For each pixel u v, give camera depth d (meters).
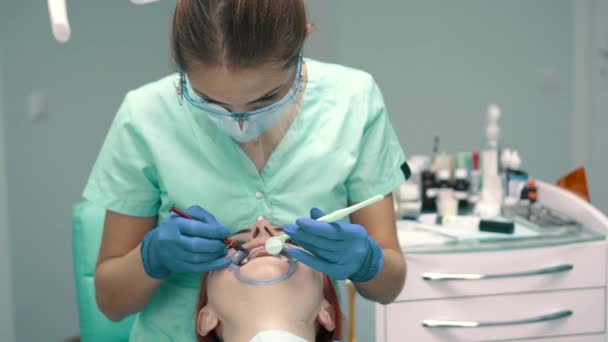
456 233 2.21
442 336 2.14
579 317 2.17
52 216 3.18
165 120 1.28
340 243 1.14
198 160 1.27
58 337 3.27
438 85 3.10
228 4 0.94
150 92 1.30
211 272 1.25
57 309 3.26
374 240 1.32
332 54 3.05
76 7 3.15
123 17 3.35
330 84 1.33
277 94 1.07
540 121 3.13
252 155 1.27
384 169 1.34
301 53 1.09
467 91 3.11
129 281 1.24
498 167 2.50
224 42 0.95
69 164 3.24
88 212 1.91
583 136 3.08
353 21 3.04
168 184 1.26
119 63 3.37
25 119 3.00
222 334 1.25
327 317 1.25
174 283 1.33
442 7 3.04
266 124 1.11
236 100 1.02
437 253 2.10
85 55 3.23
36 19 3.04
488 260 2.12
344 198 1.33
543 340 2.17
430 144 3.15
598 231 2.20
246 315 1.20
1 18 2.89
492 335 2.15
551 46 3.06
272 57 0.98
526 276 2.14
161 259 1.18
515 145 3.15
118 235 1.31
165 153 1.27
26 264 3.04
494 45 3.07
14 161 2.96
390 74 3.09
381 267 1.22
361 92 1.34
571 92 3.09
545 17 3.04
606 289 2.17
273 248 1.13
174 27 1.01
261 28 0.95
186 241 1.13
